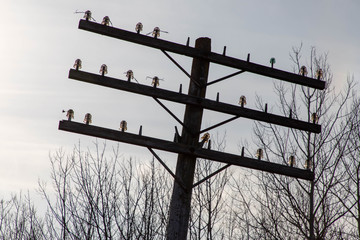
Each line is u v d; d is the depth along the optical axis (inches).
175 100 284.7
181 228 267.7
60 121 261.7
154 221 329.1
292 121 301.9
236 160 282.0
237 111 292.8
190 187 276.8
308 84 320.2
